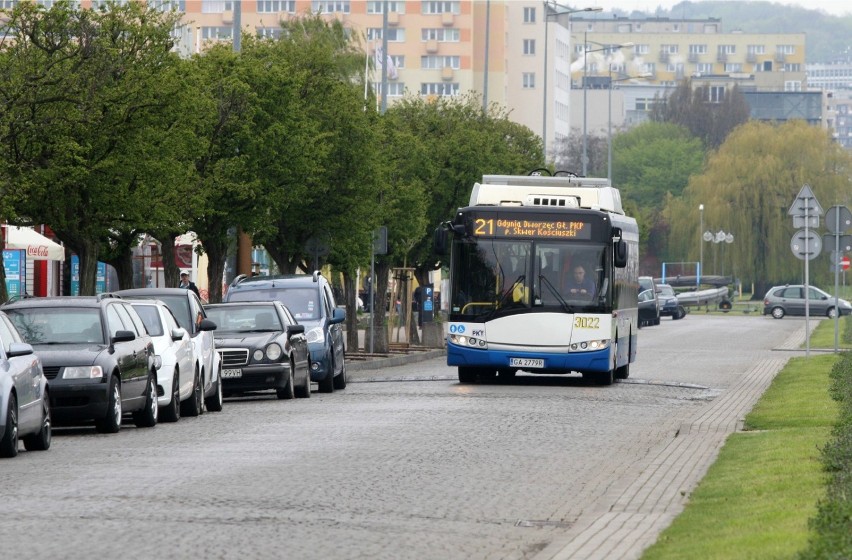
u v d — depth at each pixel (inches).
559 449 1515.7
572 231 2596.0
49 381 1670.8
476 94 5521.7
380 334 3885.3
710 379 2847.0
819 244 3280.0
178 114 2348.7
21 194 2103.8
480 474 1288.1
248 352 2301.9
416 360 3863.2
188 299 2174.0
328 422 1828.2
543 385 2645.2
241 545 885.2
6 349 1469.0
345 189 3272.6
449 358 2615.7
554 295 2588.6
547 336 2583.7
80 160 2151.8
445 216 4296.3
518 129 5255.9
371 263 3809.1
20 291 3745.1
